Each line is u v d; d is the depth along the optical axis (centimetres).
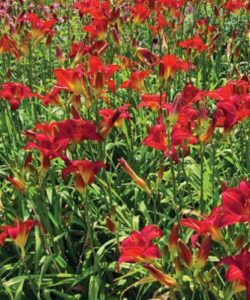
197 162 336
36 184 281
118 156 349
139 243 214
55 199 291
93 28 360
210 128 247
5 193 312
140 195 304
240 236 212
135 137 347
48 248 271
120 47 359
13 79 421
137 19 384
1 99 352
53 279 274
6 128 356
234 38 405
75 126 246
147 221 281
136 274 271
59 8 560
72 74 260
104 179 288
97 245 288
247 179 296
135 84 315
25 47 362
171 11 406
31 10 498
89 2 400
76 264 290
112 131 355
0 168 329
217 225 207
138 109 363
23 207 296
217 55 430
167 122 241
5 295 278
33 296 279
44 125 254
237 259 195
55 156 241
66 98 295
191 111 258
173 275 237
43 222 278
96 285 260
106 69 278
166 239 271
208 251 207
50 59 429
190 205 303
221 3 442
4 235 238
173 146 251
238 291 201
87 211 254
